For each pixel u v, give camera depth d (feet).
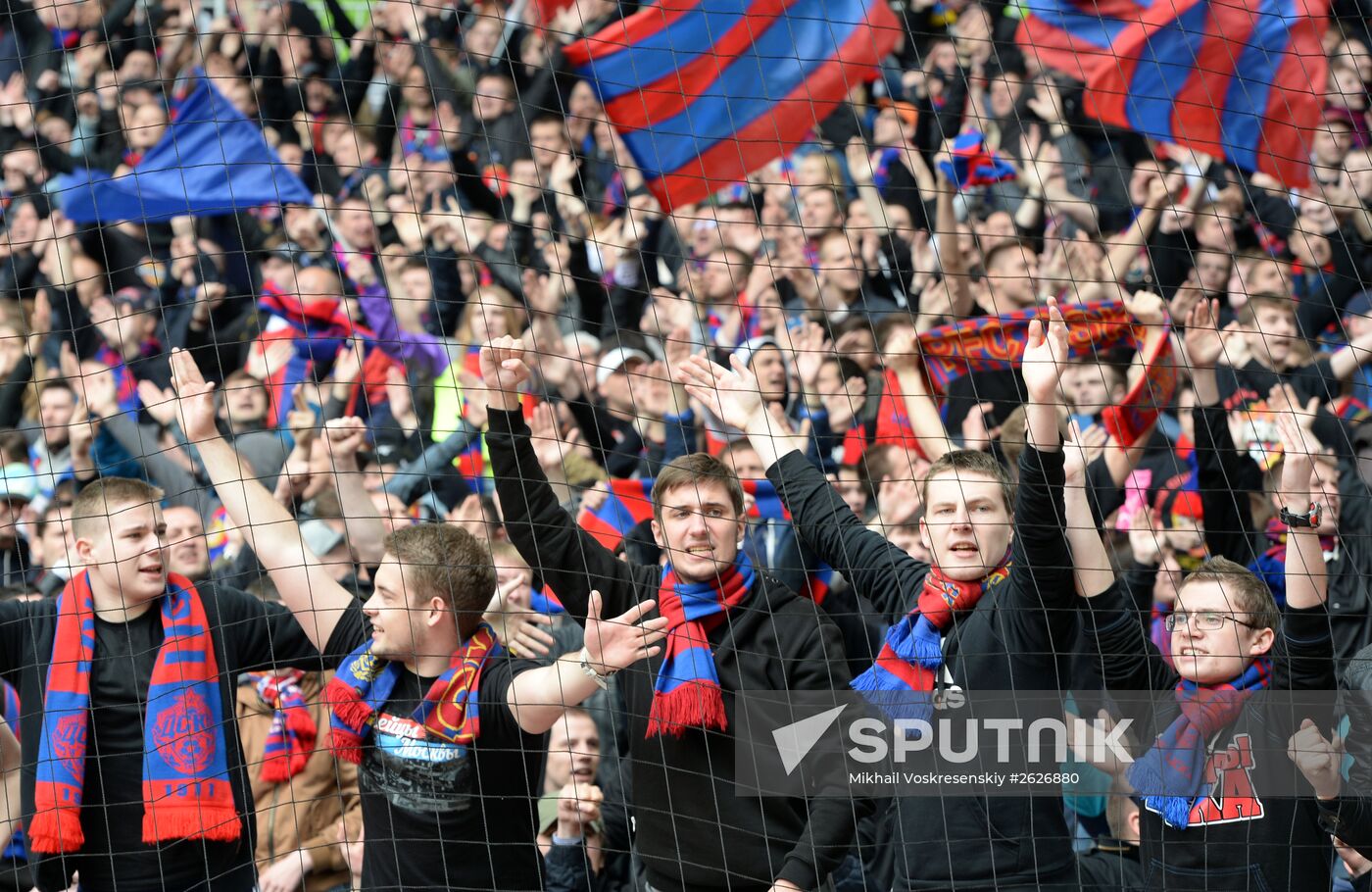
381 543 26.07
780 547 27.94
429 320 36.86
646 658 19.42
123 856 20.12
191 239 38.40
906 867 19.27
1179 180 38.37
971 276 36.63
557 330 36.88
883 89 40.98
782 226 36.78
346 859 24.73
